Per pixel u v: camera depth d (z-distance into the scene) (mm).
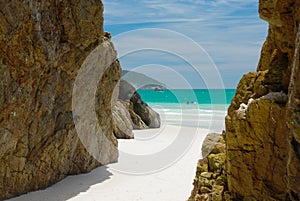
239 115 5488
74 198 11133
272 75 5766
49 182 12336
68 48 12273
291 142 4148
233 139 5637
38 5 10703
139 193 11773
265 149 5148
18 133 10656
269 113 5055
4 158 10414
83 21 12703
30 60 10602
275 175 5020
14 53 10164
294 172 4121
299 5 4691
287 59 5688
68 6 12102
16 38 10117
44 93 11516
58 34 11891
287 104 4516
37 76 11000
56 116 12406
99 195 11484
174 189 12242
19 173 10953
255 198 5312
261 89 5754
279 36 5617
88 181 13172
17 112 10531
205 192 6801
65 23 12039
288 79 5344
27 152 11133
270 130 5059
